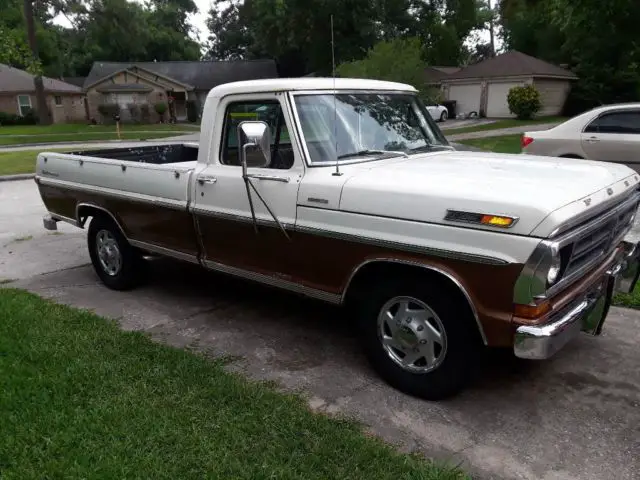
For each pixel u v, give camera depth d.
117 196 5.36
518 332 3.04
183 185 4.68
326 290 3.93
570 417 3.43
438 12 47.62
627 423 3.36
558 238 2.96
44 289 5.95
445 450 3.12
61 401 3.54
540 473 2.94
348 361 4.19
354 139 4.14
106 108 46.69
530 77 33.38
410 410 3.52
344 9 36.34
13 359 4.09
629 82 32.66
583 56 32.53
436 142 4.77
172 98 48.50
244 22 61.47
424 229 3.30
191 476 2.88
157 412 3.42
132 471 2.92
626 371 3.95
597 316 3.66
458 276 3.22
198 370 3.93
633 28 18.34
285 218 3.97
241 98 4.29
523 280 2.99
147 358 4.14
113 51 62.91
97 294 5.76
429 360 3.54
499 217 3.03
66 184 6.04
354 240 3.62
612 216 3.51
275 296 5.57
